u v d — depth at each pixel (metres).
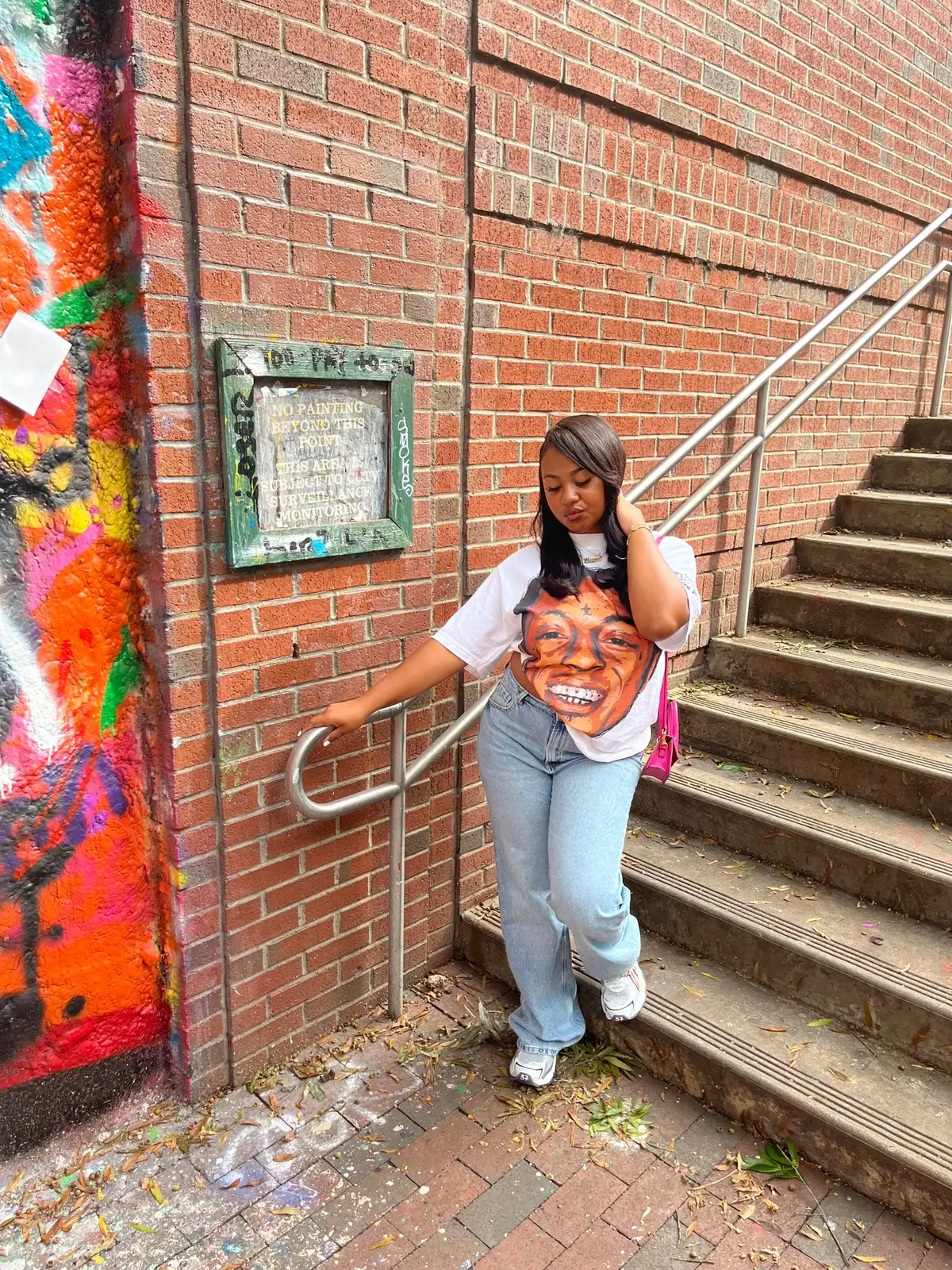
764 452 4.06
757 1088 2.25
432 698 2.77
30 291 1.87
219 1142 2.27
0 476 1.90
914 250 4.67
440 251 2.54
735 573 4.04
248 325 2.07
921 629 3.60
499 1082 2.49
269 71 2.01
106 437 2.02
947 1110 2.14
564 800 2.18
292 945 2.49
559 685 2.11
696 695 3.67
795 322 4.10
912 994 2.29
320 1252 1.99
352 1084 2.47
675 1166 2.21
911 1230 2.02
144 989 2.31
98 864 2.18
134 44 1.82
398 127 2.29
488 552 2.87
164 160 1.90
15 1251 1.98
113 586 2.09
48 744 2.06
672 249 3.31
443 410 2.65
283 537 2.19
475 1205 2.11
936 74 4.69
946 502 4.20
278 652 2.28
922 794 2.91
